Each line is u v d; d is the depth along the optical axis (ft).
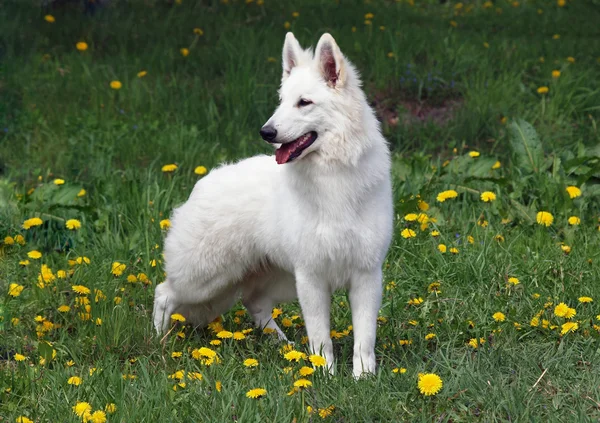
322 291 17.97
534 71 40.01
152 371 17.56
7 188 26.91
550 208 25.86
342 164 16.84
